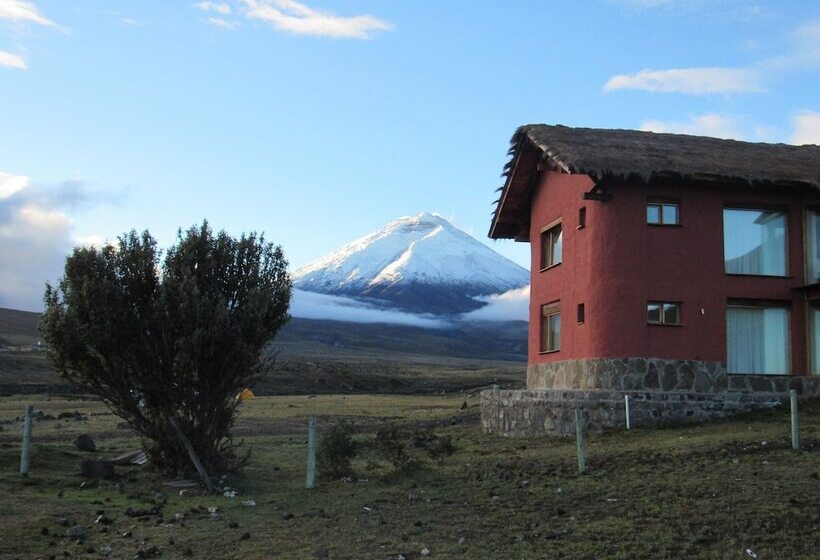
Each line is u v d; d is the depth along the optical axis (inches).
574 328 884.0
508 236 1171.3
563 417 781.9
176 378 568.4
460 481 548.4
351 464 657.6
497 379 3651.6
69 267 569.0
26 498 501.7
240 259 609.3
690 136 962.7
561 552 363.9
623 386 804.6
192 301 556.7
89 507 482.3
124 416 591.5
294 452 774.5
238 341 567.2
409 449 740.7
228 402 612.1
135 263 577.0
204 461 591.8
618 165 792.9
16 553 375.9
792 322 855.1
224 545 390.6
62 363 562.3
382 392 3122.5
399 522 432.5
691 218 839.1
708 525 393.1
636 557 352.8
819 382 843.4
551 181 985.5
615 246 821.9
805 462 518.6
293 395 2721.5
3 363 2699.3
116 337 553.0
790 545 360.2
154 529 426.0
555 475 549.0
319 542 393.1
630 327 813.9
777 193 858.8
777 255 864.9
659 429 740.0
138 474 611.8
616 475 528.4
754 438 605.3
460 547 377.7
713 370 823.1
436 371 4451.3
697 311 828.0
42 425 1100.5
